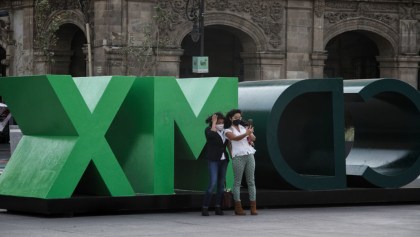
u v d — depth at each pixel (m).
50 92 22.86
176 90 24.23
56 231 20.39
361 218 23.62
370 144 29.12
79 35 61.09
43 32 55.59
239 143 23.72
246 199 24.98
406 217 23.95
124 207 23.47
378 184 26.95
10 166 24.14
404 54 62.00
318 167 26.84
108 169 23.36
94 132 23.22
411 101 27.39
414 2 61.84
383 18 61.31
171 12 55.69
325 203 26.00
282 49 59.00
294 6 59.00
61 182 22.77
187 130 24.31
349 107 29.33
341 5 60.28
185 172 25.86
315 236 20.20
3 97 24.50
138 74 54.50
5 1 63.12
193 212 24.42
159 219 22.80
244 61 59.59
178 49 55.84
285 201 25.45
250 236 20.06
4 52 67.81
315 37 59.56
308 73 59.66
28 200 23.03
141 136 24.36
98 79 23.91
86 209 23.03
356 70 65.69
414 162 27.61
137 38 55.16
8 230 20.50
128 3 54.88
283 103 25.41
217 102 24.77
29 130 24.30
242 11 57.78
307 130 27.09
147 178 24.19
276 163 25.30
